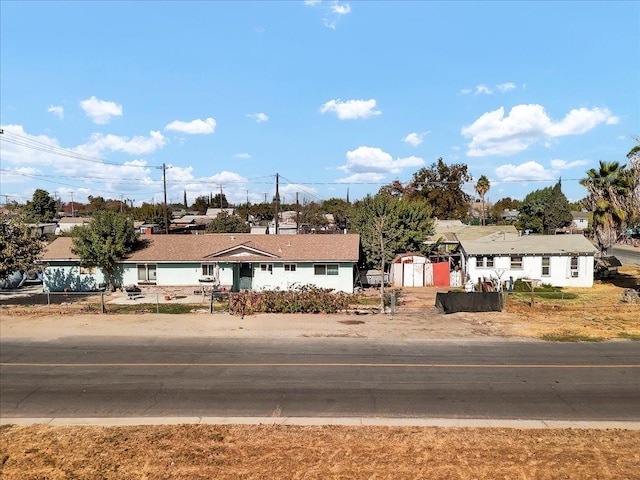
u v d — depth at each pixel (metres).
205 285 35.25
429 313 25.81
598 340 20.09
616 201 37.94
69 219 80.75
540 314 25.23
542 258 36.91
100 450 11.05
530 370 16.33
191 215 118.75
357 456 10.57
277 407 13.45
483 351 18.64
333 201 132.50
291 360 17.75
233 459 10.54
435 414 12.84
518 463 10.20
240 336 21.30
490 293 26.11
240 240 37.69
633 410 13.03
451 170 76.31
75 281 36.09
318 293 27.27
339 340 20.48
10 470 10.24
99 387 15.23
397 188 76.69
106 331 22.42
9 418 13.05
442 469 10.00
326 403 13.69
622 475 9.71
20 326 23.47
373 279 38.75
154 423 12.53
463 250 39.00
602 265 41.38
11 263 28.11
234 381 15.58
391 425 12.15
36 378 16.14
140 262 35.31
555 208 80.94
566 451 10.70
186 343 20.28
